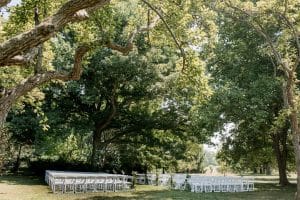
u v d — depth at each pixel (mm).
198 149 45125
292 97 19891
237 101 26422
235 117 28219
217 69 30656
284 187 31734
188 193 24891
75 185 23125
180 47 13203
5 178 30703
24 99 20781
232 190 28406
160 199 20703
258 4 20359
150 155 40562
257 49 28312
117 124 36531
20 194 20406
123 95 33875
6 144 22688
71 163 35812
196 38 14398
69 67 29312
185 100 32531
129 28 17141
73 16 6652
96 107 35344
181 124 35531
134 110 35375
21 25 12836
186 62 13648
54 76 11000
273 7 20062
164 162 42438
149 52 30484
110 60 29594
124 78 30922
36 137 32031
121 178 28359
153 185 31156
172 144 38781
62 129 32688
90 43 11594
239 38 29688
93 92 31797
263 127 31234
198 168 58906
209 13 15789
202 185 27234
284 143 34094
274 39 26984
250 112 26203
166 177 30938
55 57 29141
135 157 38625
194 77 13492
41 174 35688
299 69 27297
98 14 13016
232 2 21234
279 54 20516
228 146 36062
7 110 9852
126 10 29328
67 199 19422
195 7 15305
